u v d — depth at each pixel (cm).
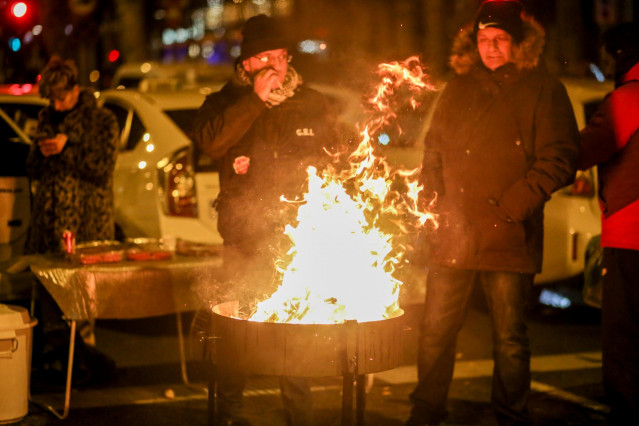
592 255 557
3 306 489
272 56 426
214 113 438
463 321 462
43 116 592
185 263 515
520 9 439
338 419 496
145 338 692
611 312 447
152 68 1525
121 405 523
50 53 1236
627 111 434
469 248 443
